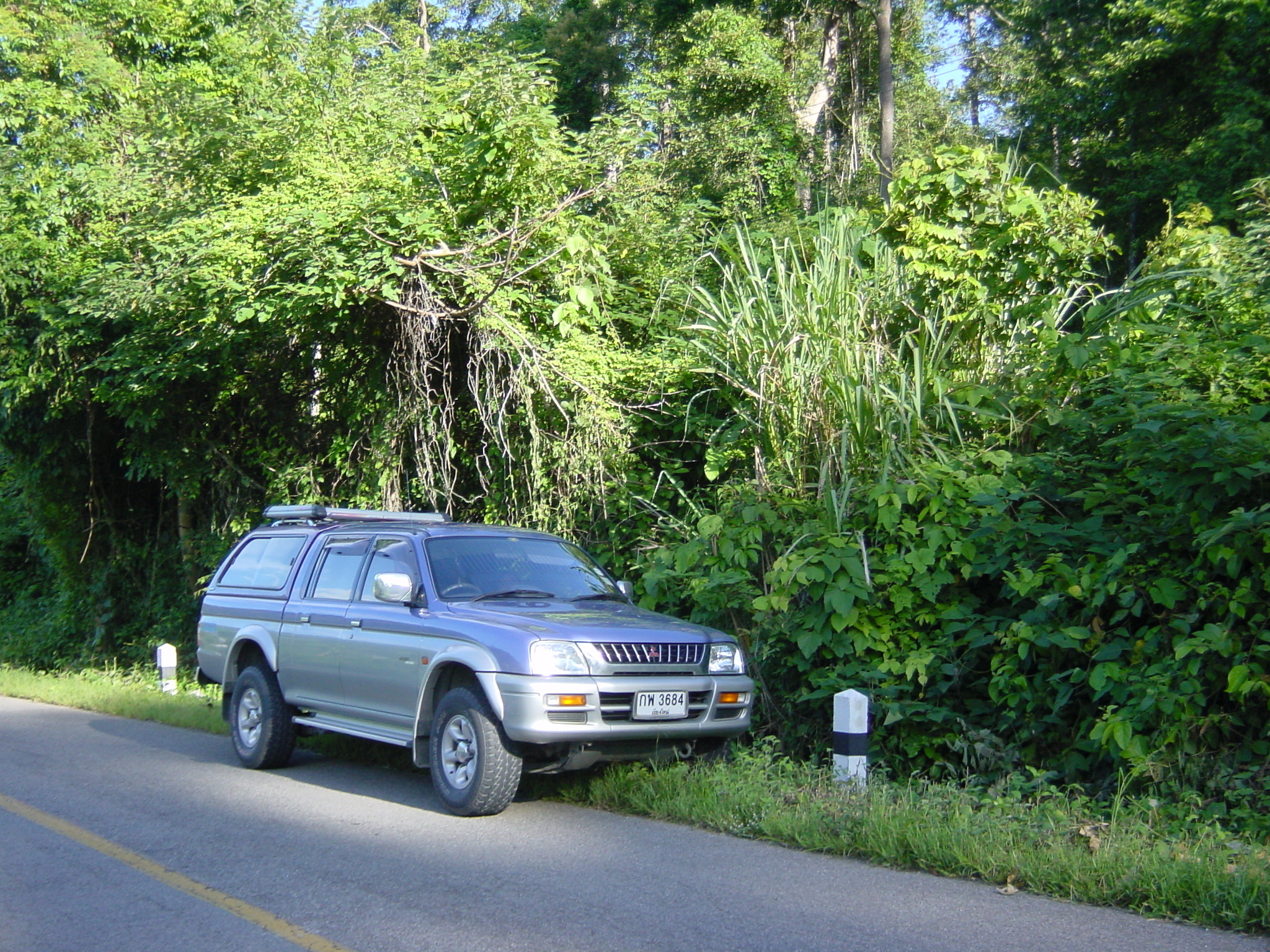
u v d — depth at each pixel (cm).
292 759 968
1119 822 655
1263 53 1919
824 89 2678
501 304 1158
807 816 674
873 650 902
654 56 2905
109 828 713
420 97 1449
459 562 835
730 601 952
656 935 503
